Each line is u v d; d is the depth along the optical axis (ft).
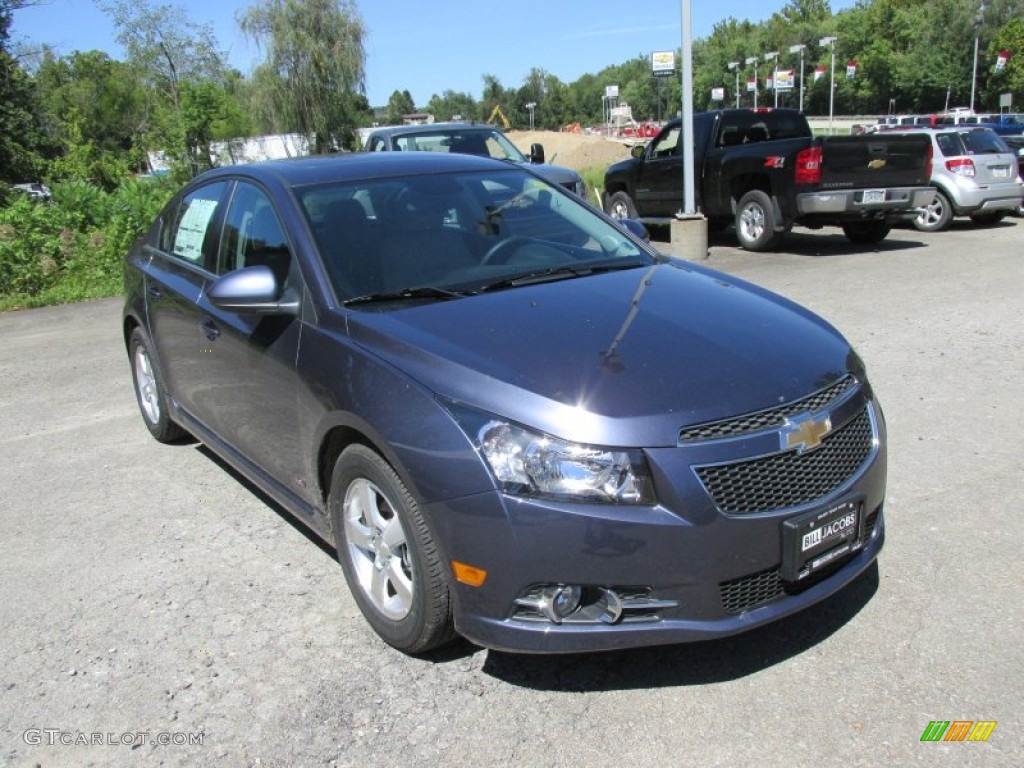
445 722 9.51
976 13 260.62
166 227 17.62
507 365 9.75
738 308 11.70
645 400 9.25
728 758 8.75
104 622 11.85
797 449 9.50
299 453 12.11
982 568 11.96
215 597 12.35
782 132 46.19
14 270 40.78
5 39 109.19
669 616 9.14
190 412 16.43
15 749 9.41
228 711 9.89
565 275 12.83
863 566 10.43
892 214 40.45
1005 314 26.50
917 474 15.17
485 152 41.93
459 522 9.22
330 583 12.60
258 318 12.92
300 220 12.75
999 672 9.79
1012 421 17.48
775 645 10.54
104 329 32.42
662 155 48.21
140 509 15.51
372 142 43.21
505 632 9.27
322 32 116.37
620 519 8.82
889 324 25.91
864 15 313.32
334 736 9.39
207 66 103.09
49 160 121.70
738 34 401.70
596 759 8.84
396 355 10.37
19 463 18.17
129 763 9.15
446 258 12.85
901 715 9.21
